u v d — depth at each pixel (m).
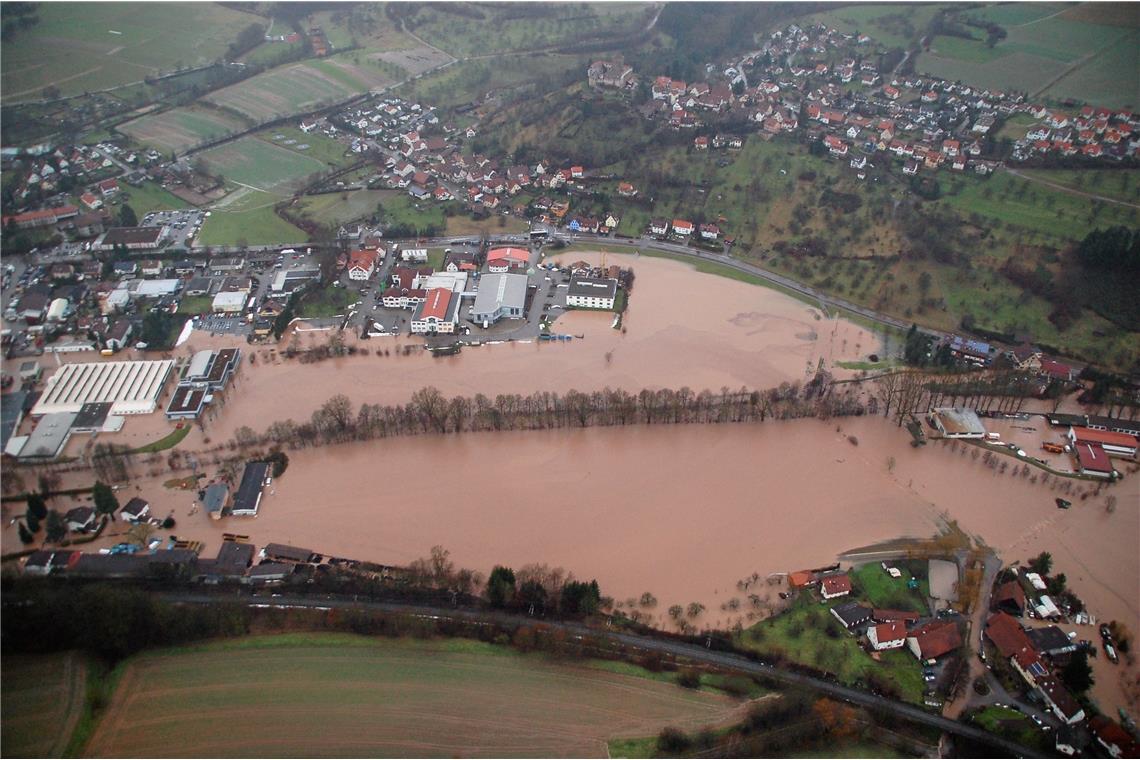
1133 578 183.88
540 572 178.12
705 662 164.25
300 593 179.38
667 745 146.12
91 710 154.38
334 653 165.50
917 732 150.62
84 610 162.88
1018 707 155.62
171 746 147.88
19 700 156.50
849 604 175.50
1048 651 164.75
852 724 149.75
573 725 151.25
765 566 186.50
